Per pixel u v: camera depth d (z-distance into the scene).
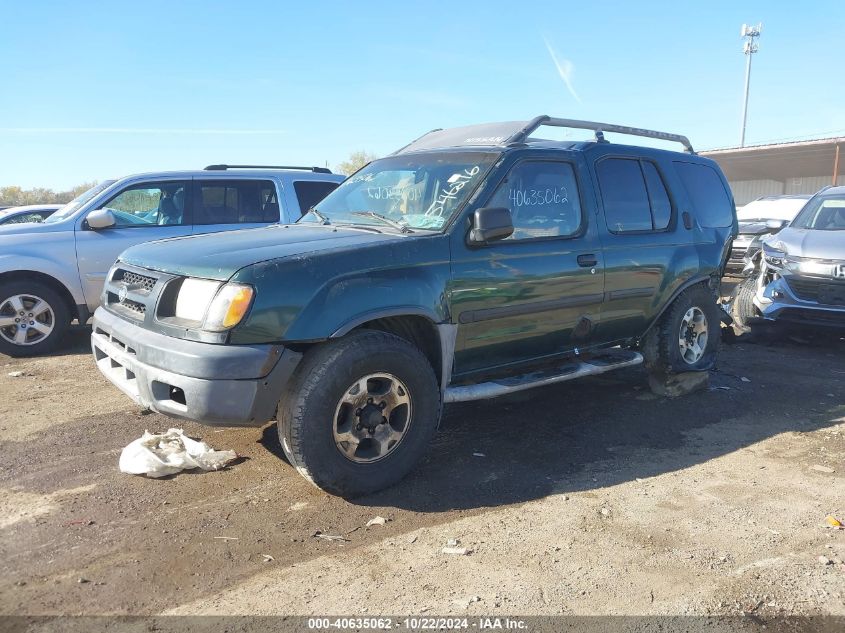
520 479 4.19
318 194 8.66
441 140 5.53
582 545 3.40
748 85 45.00
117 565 3.09
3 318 6.97
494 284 4.33
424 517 3.66
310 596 2.92
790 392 6.20
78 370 6.59
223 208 8.07
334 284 3.65
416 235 4.12
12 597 2.83
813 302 7.55
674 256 5.65
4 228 7.39
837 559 3.31
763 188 37.06
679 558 3.30
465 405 5.65
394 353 3.80
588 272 4.90
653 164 5.76
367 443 3.88
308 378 3.57
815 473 4.36
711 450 4.74
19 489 3.85
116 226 7.56
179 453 4.19
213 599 2.87
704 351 6.11
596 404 5.73
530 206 4.66
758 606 2.93
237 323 3.41
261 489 3.92
